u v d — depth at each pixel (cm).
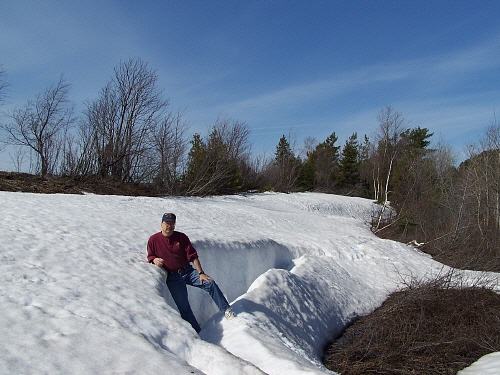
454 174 4128
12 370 457
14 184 2144
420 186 3347
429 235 2498
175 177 3133
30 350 499
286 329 969
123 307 655
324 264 1534
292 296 1127
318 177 6034
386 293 1546
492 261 2120
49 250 845
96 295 677
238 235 1336
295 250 1565
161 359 536
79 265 798
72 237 968
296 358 717
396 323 1148
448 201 3070
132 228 1184
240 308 935
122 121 3058
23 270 719
